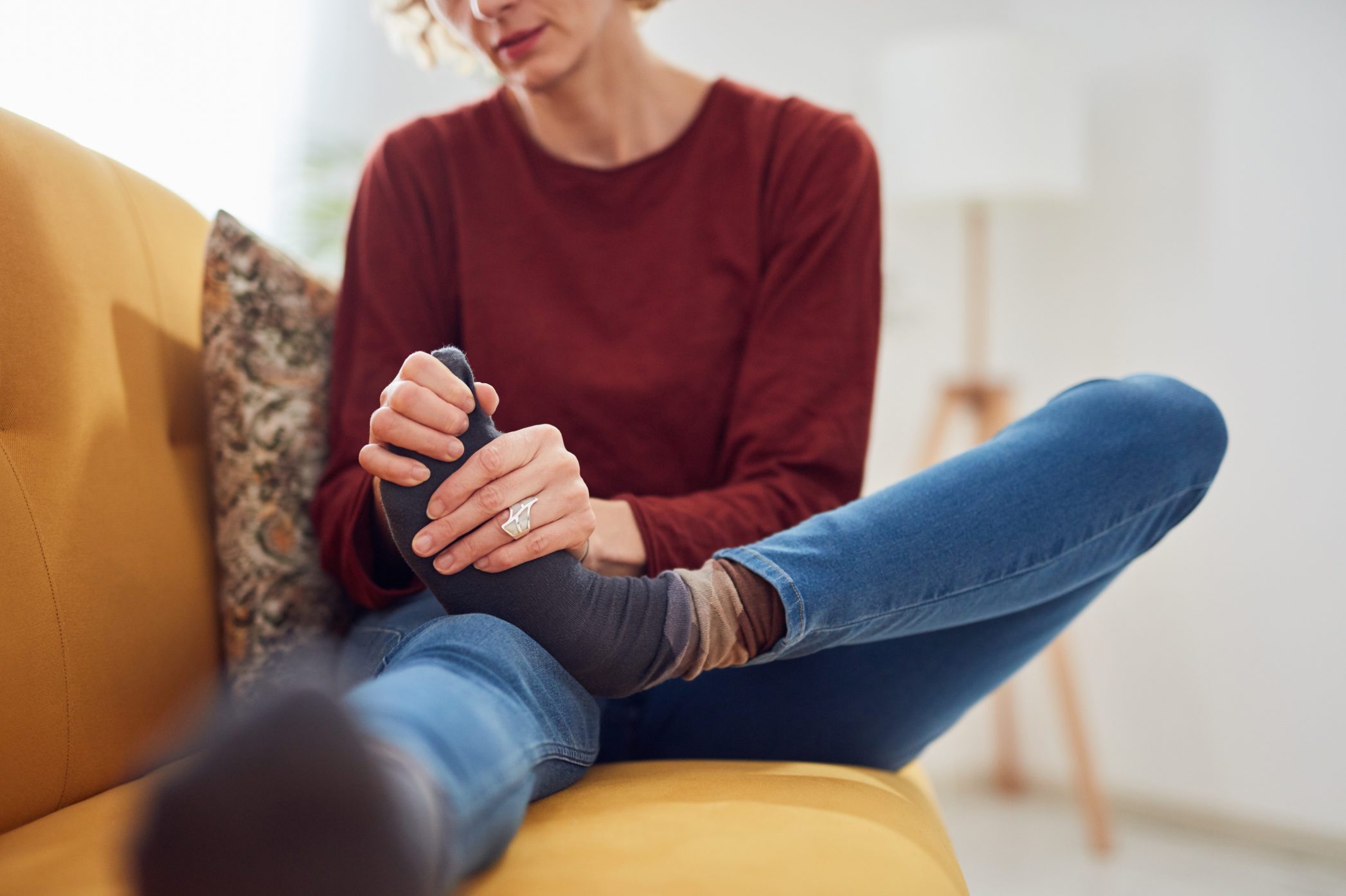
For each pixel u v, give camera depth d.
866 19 2.73
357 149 2.58
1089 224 2.51
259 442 1.02
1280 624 2.26
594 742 0.75
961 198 2.35
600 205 1.14
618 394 1.08
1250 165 2.29
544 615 0.73
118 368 0.92
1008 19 2.62
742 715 0.92
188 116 2.67
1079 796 2.51
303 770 0.40
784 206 1.12
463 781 0.51
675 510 0.93
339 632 1.04
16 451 0.79
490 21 1.04
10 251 0.82
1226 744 2.33
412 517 0.74
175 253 1.08
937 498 0.82
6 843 0.67
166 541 0.93
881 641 0.92
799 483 1.01
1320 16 2.20
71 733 0.78
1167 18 2.40
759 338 1.09
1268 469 2.27
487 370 1.11
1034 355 2.58
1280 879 2.02
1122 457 0.86
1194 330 2.36
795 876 0.57
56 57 2.48
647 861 0.58
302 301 1.10
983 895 1.94
